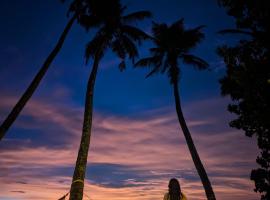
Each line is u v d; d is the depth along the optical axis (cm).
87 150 1886
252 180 1194
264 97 1087
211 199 2270
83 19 2255
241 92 1155
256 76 1095
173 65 2789
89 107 2005
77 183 1769
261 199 1173
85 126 1944
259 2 1212
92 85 2091
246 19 1245
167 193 516
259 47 1185
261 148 1163
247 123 1152
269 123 1095
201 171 2392
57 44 1659
